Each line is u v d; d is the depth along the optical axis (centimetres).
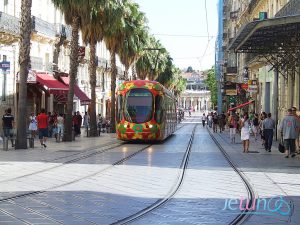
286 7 3072
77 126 4203
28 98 4038
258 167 1900
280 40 2633
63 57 5088
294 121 2323
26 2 2605
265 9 4722
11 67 3712
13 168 1734
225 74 7669
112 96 4825
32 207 1036
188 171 1731
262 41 2666
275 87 4119
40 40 4356
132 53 4797
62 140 3366
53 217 944
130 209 1041
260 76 4928
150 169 1770
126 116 3284
